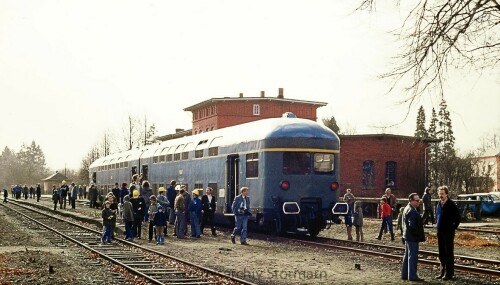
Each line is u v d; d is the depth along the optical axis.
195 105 71.69
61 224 30.14
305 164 21.42
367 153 48.09
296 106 68.19
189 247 18.80
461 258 16.08
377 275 13.05
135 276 12.72
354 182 47.88
